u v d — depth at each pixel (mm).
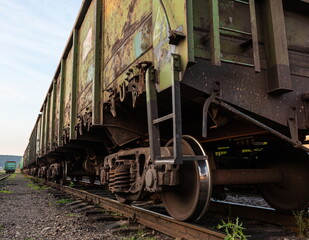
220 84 2764
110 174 4777
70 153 11133
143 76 3273
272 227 3771
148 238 3416
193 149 3283
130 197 4516
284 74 2932
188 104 3840
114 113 4258
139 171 4062
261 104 2943
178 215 3463
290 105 3100
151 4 3381
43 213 5523
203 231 2926
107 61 5023
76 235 3697
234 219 4316
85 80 6637
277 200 4410
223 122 2992
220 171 3545
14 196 8727
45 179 15719
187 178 3371
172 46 2729
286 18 3334
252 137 4266
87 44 6684
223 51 2859
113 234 3656
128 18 4117
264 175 3982
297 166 4121
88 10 6781
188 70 2643
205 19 2807
